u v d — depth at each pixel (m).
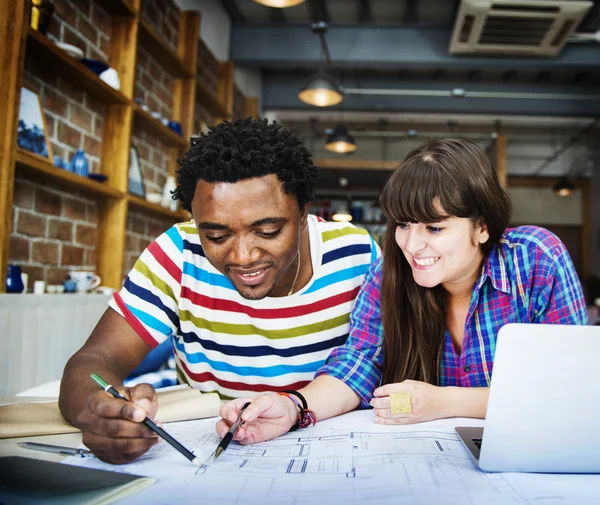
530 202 11.14
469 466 0.70
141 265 1.18
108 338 1.09
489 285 1.11
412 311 1.15
